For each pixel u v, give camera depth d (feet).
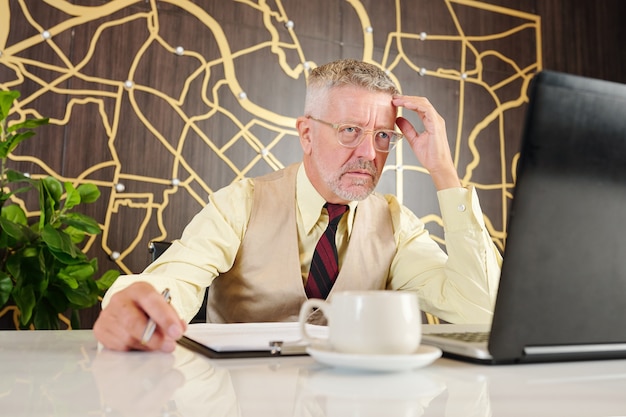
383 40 10.51
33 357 2.15
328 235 4.87
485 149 10.95
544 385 1.65
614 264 1.89
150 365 1.98
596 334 1.93
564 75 1.73
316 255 4.83
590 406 1.38
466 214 4.31
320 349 1.87
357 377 1.75
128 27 8.95
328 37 10.16
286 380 1.69
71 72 8.59
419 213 10.29
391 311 1.77
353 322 1.78
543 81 1.70
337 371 1.85
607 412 1.32
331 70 4.74
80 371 1.85
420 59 10.71
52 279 7.41
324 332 2.81
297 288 4.75
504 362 2.00
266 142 9.57
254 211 4.91
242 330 2.82
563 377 1.78
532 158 1.72
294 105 9.80
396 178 10.22
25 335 2.92
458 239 4.31
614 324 1.94
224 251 4.70
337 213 4.92
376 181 4.71
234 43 9.53
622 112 1.82
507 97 11.27
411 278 5.01
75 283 7.27
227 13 9.55
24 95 8.32
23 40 8.38
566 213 1.78
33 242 7.28
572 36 11.99
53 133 8.42
